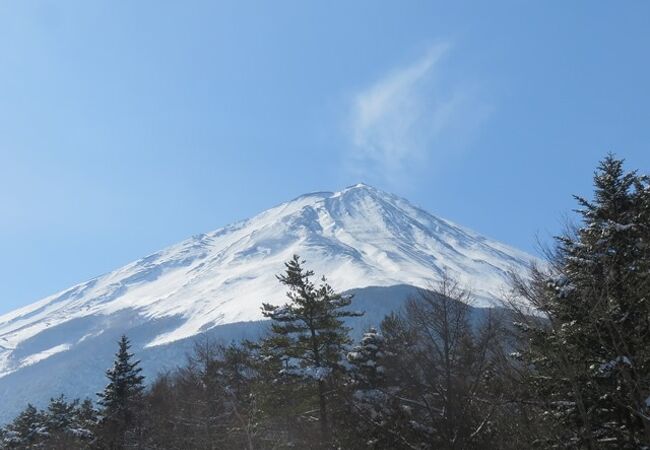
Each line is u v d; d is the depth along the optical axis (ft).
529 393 62.95
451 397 64.03
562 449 56.95
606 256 55.67
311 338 93.50
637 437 52.95
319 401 89.66
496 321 65.46
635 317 54.70
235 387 112.37
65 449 148.77
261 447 92.32
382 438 71.36
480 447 63.26
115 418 131.13
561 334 55.11
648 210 59.31
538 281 63.05
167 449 124.16
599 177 61.16
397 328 83.46
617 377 52.60
